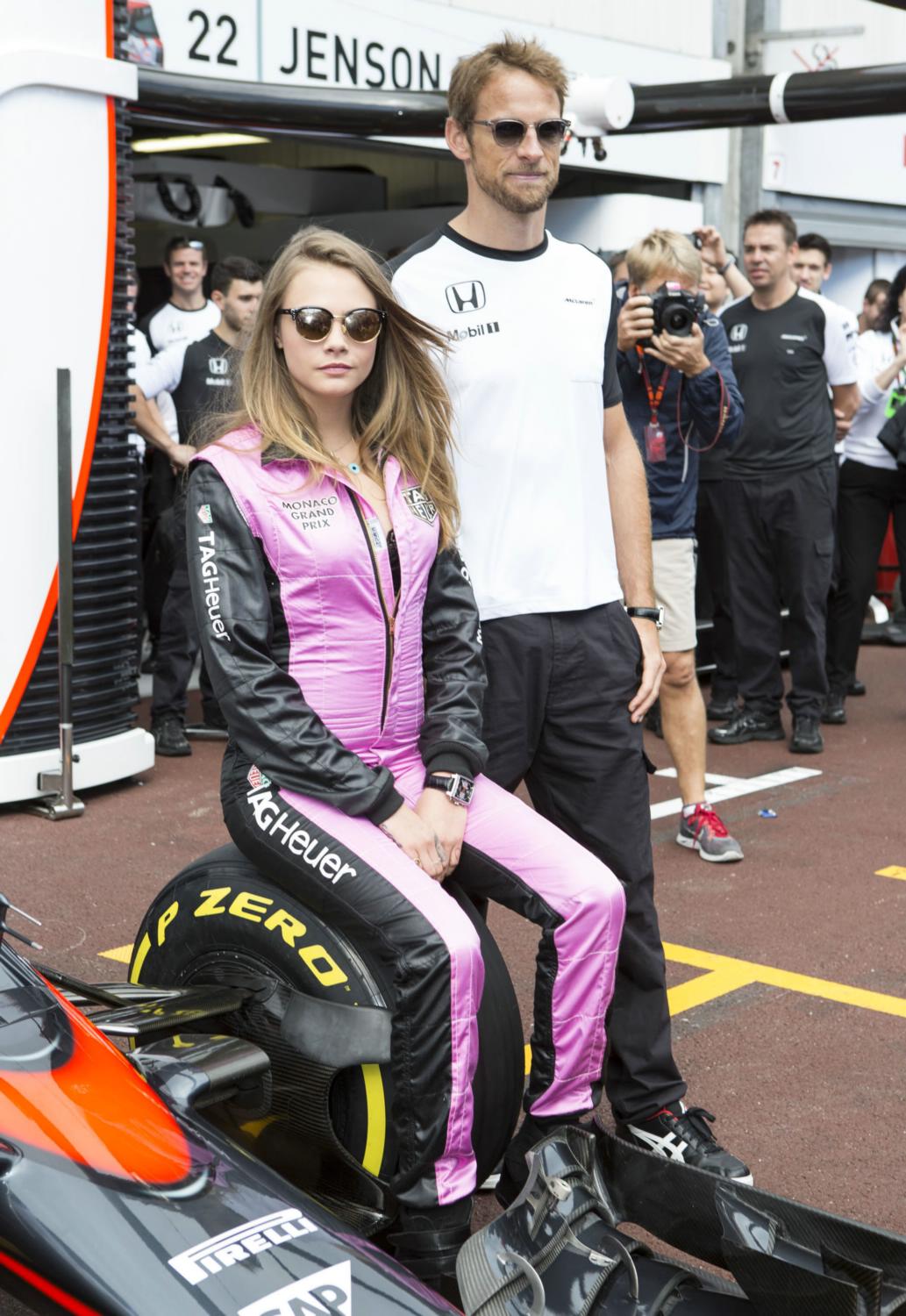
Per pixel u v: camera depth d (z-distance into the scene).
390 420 2.88
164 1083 2.30
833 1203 3.18
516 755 3.16
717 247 7.48
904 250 13.30
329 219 10.12
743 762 7.16
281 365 2.81
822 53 11.77
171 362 7.37
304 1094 2.65
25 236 5.59
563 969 2.75
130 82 5.85
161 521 7.58
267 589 2.72
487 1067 2.67
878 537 7.92
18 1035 2.23
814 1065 3.88
